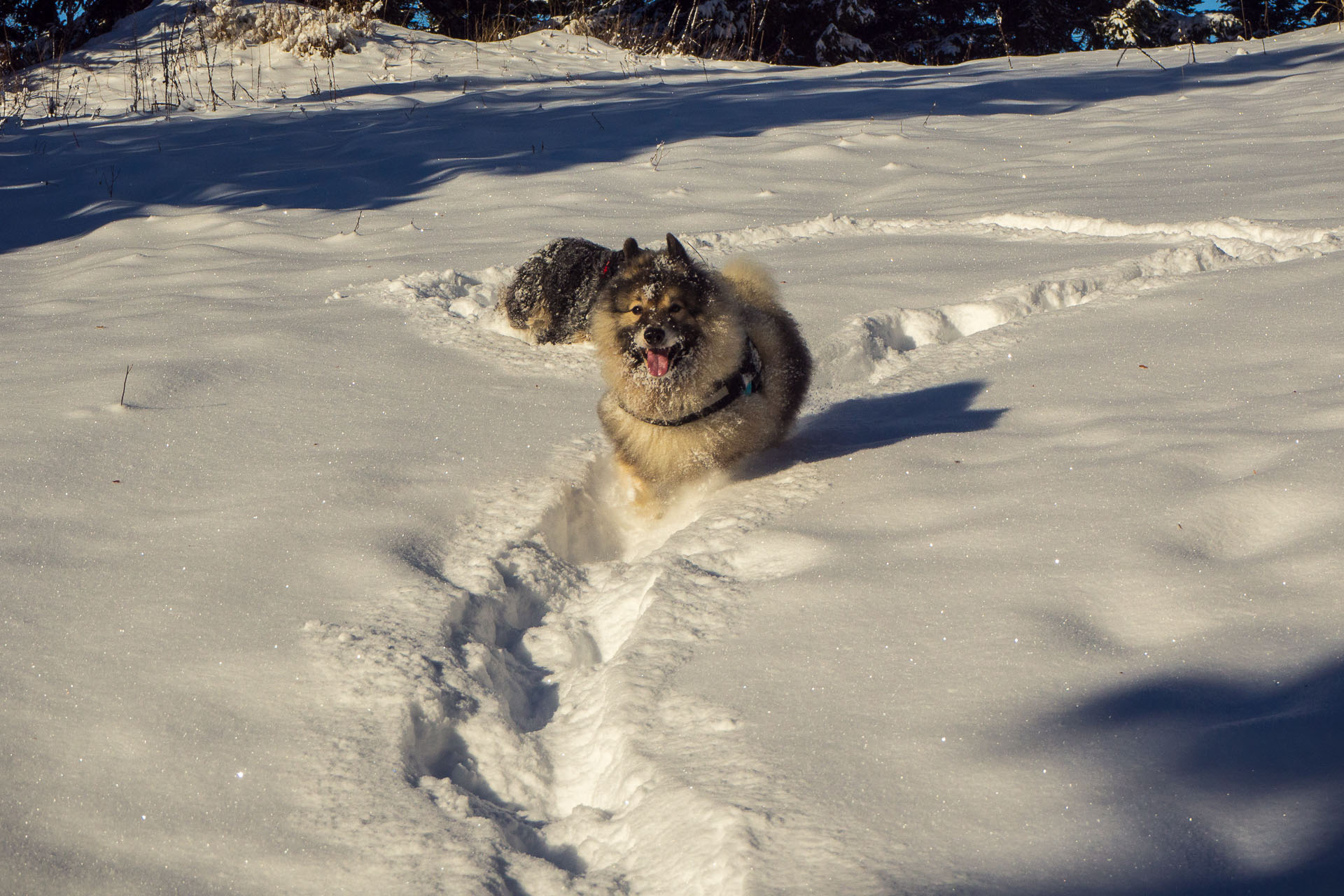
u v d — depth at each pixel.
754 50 29.11
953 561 3.11
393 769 2.36
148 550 3.43
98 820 2.20
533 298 6.17
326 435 4.52
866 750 2.25
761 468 4.39
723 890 1.89
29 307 6.80
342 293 6.89
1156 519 3.15
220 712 2.56
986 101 13.96
